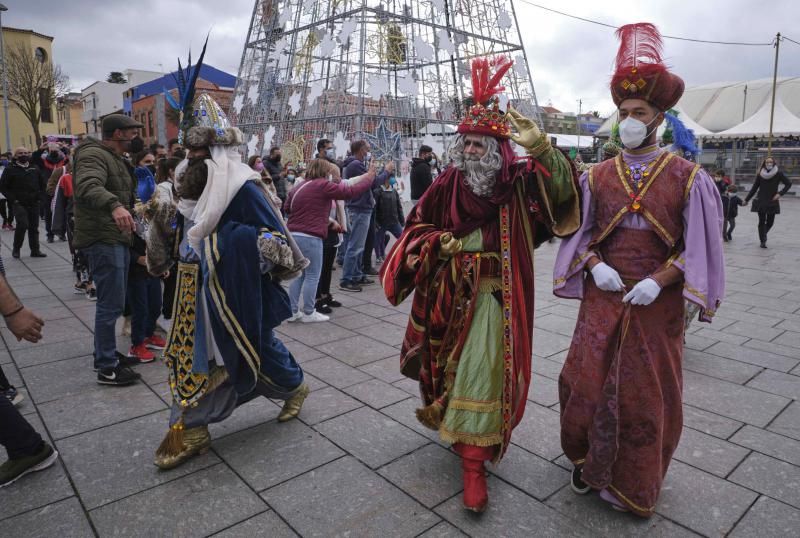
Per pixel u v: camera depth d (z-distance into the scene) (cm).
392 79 2162
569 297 246
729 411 333
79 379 388
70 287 685
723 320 524
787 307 569
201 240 270
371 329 505
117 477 267
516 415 248
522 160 242
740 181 2694
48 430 313
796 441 297
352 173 666
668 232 224
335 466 275
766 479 262
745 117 3762
